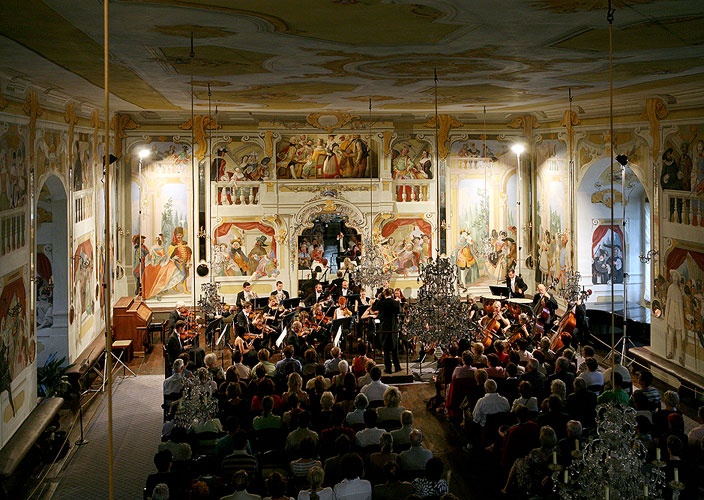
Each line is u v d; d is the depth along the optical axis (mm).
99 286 25094
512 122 29797
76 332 21938
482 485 14469
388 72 15766
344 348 25141
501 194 30344
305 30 11031
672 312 21062
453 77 16719
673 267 21016
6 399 14961
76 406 19922
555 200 28172
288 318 24031
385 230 30281
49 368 19250
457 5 9344
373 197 29953
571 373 16188
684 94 20062
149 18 10117
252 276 29844
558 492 10570
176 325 21812
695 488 11594
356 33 11281
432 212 30312
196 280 29500
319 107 25375
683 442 12336
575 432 11734
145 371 23344
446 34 11398
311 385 15562
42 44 12125
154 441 17500
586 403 13758
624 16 10047
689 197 20109
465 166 30141
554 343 21750
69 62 14000
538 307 24359
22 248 16297
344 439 11766
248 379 16734
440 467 10672
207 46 12406
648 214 27094
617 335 24719
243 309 24109
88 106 22672
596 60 14094
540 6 9438
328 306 25344
